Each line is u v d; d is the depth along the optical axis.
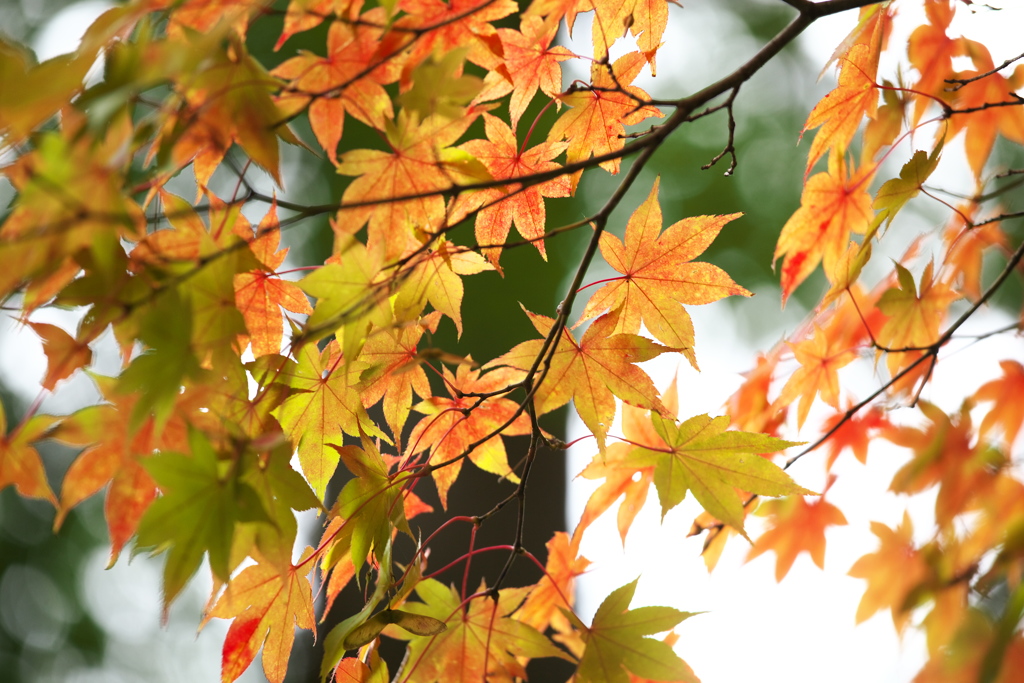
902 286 1.34
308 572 1.23
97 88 1.14
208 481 1.15
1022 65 1.31
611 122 1.26
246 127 1.16
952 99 1.32
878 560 1.38
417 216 1.22
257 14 1.16
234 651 1.22
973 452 1.35
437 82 1.17
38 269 1.13
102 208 1.12
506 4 1.21
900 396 1.37
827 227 1.34
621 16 1.26
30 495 1.19
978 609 1.27
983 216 1.36
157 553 1.17
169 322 1.15
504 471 1.28
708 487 1.24
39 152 1.12
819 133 1.31
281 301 1.22
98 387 1.17
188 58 1.12
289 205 1.16
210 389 1.17
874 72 1.29
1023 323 1.34
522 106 1.26
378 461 1.24
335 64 1.20
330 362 1.23
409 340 1.24
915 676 1.27
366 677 1.24
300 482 1.18
